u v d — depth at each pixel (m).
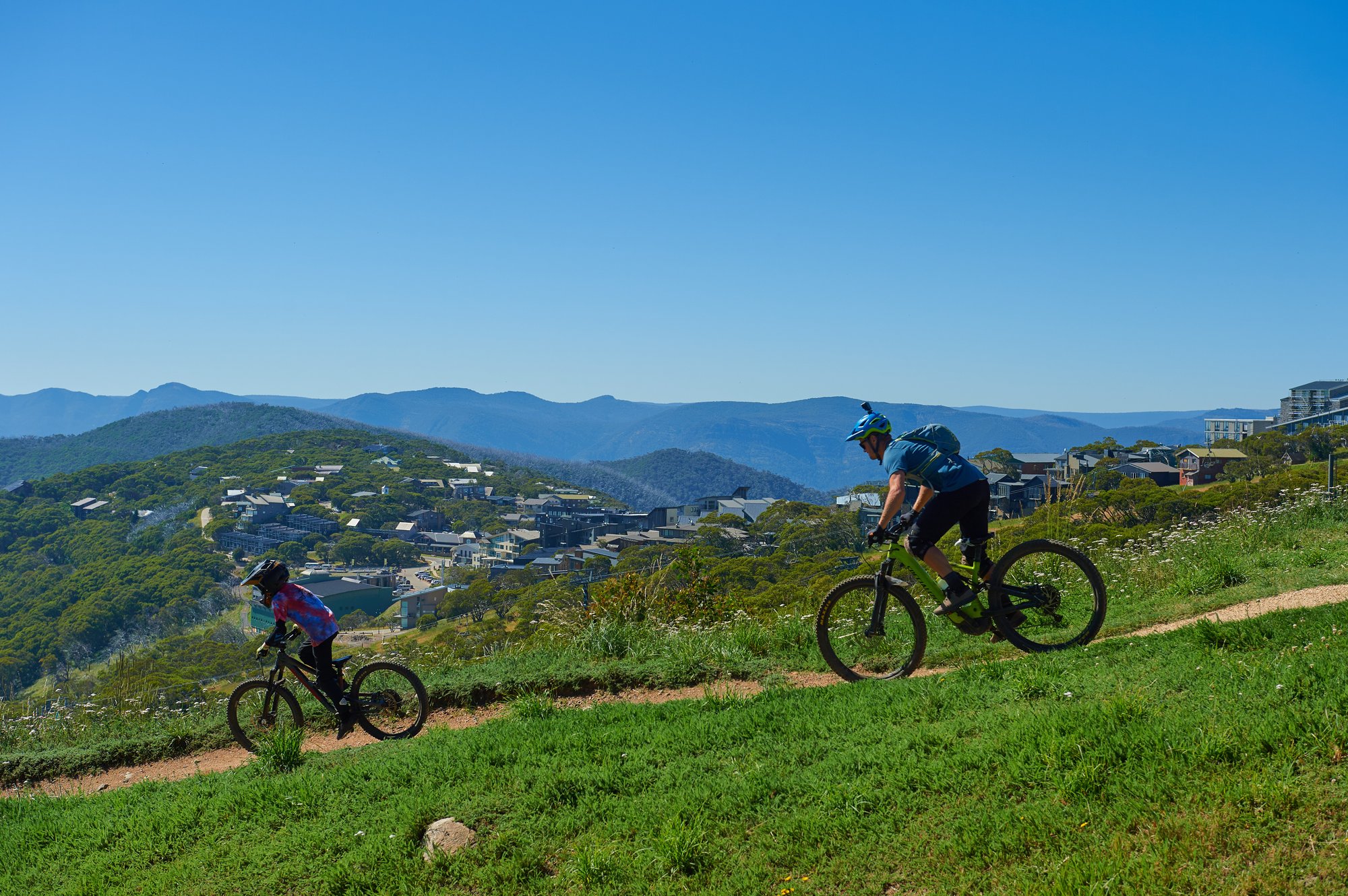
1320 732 3.93
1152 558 11.28
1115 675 5.48
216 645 84.62
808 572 46.31
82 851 5.78
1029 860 3.65
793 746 5.27
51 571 161.25
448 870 4.58
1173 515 35.34
